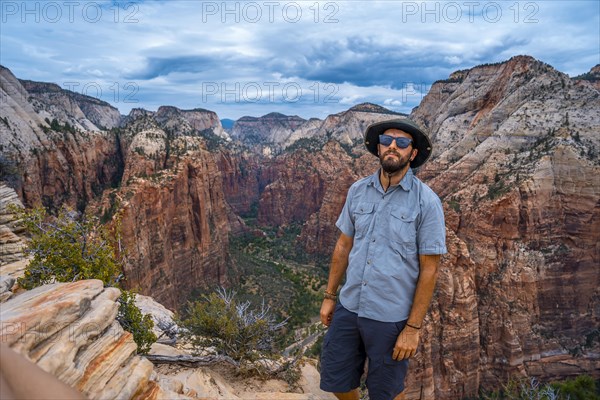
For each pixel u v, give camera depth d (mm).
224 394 6785
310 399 6949
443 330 44906
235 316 8977
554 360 48312
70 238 8680
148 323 7910
